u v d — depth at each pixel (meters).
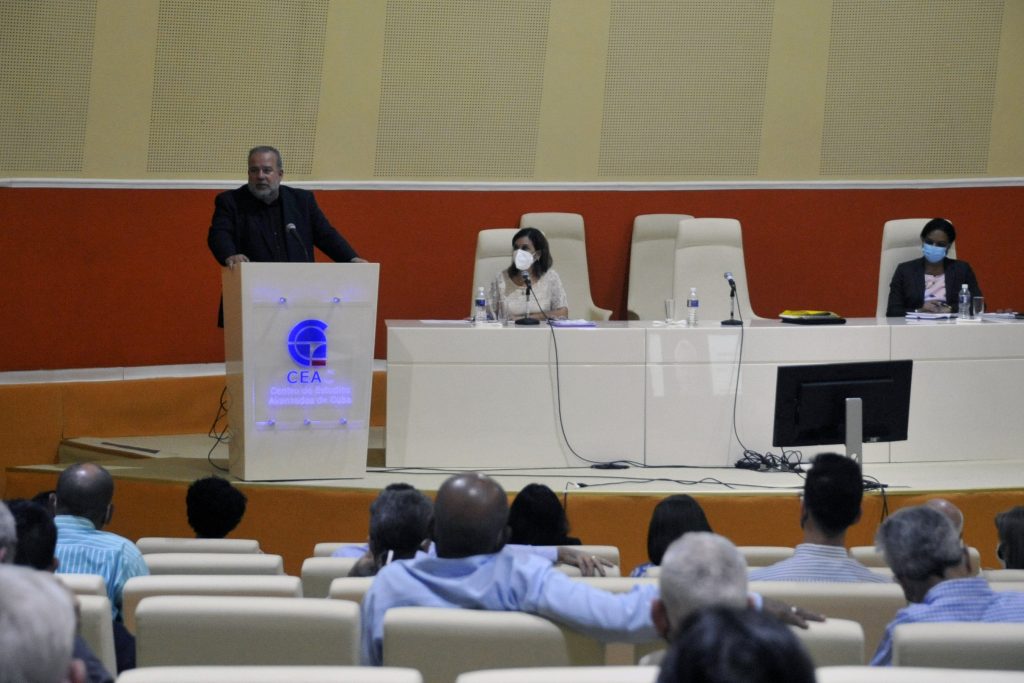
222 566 3.39
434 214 8.62
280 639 2.43
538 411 6.32
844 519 3.35
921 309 7.25
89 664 2.07
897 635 2.26
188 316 8.11
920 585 2.88
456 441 6.28
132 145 7.93
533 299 6.94
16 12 7.57
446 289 8.67
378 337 8.52
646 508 5.68
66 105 7.75
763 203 9.11
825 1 8.98
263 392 5.71
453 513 2.66
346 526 5.71
